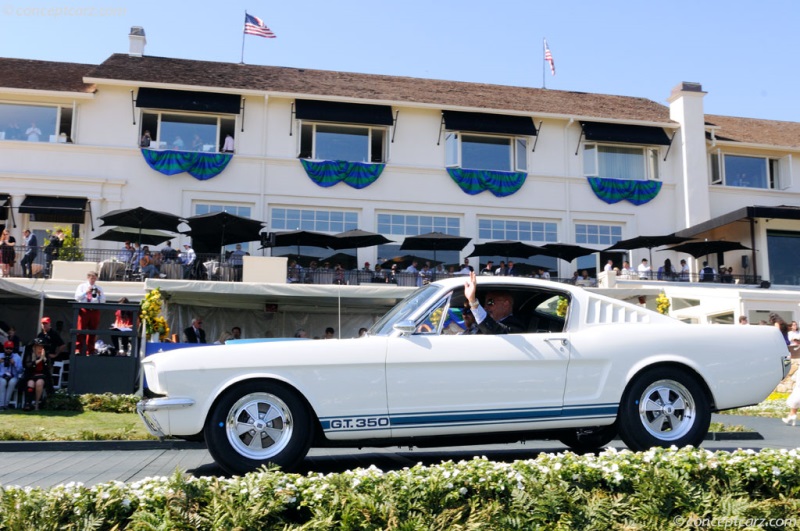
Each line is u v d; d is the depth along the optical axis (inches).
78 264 780.6
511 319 257.1
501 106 1122.7
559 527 169.5
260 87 1052.5
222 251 880.3
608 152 1153.4
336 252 1029.2
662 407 243.1
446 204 1076.5
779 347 253.4
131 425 385.1
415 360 229.6
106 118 998.4
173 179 1000.9
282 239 879.7
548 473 182.5
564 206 1113.4
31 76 1034.1
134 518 160.6
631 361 241.9
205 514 163.0
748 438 363.6
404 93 1115.9
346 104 1062.4
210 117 1034.1
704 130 1163.9
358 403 225.8
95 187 968.3
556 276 1084.5
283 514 170.1
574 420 237.1
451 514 168.2
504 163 1117.1
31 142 963.3
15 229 946.1
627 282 930.1
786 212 1016.2
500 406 232.8
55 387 606.5
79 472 260.2
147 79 1011.3
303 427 223.5
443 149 1091.9
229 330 815.7
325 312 840.9
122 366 547.5
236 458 217.9
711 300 858.1
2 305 831.7
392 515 164.2
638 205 1139.3
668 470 183.8
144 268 784.3
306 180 1041.5
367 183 1052.5
